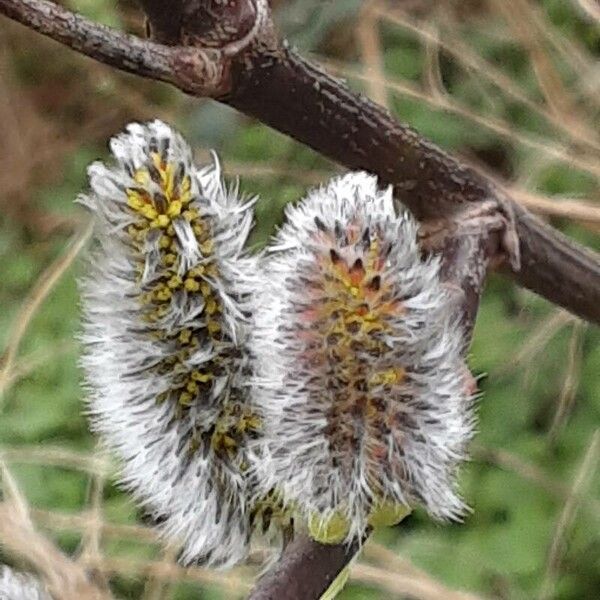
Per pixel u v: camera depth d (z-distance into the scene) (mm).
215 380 81
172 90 303
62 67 318
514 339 236
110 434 83
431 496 77
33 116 319
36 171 319
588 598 223
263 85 84
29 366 264
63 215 308
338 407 76
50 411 258
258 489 83
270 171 249
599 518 226
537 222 104
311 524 78
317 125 89
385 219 73
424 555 227
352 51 256
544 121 258
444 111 259
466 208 98
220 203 79
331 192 74
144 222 77
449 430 76
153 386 81
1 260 305
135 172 77
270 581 78
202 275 78
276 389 75
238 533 84
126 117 321
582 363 240
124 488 85
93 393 83
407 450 76
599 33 254
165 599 229
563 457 233
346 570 80
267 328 75
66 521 236
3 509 225
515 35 254
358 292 73
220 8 80
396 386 75
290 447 76
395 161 94
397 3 269
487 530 229
